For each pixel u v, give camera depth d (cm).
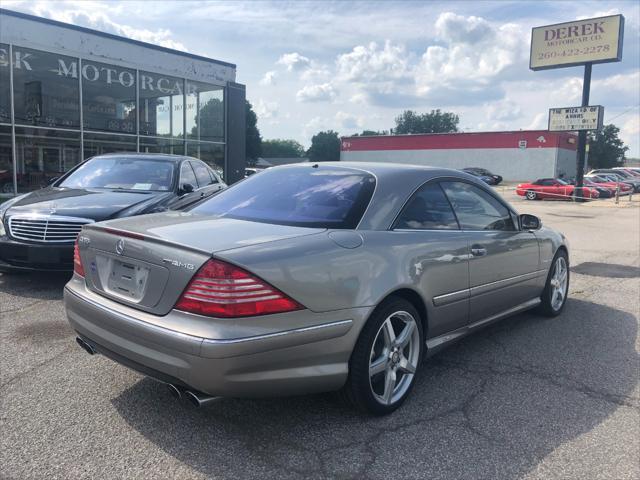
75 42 1548
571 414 327
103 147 1664
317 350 278
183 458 269
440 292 354
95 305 303
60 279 630
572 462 274
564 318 540
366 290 297
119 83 1680
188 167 788
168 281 271
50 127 1523
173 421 305
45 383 351
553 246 516
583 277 759
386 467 265
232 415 314
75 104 1577
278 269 267
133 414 312
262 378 263
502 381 375
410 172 377
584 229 1439
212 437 289
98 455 270
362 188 348
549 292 524
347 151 6300
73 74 1558
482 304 404
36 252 560
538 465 270
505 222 446
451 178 404
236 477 254
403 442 289
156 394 338
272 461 268
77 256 338
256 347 257
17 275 646
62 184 725
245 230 303
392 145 5984
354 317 291
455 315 375
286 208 345
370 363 306
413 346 339
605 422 317
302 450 279
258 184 395
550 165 5162
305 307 273
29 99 1468
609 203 2769
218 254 261
